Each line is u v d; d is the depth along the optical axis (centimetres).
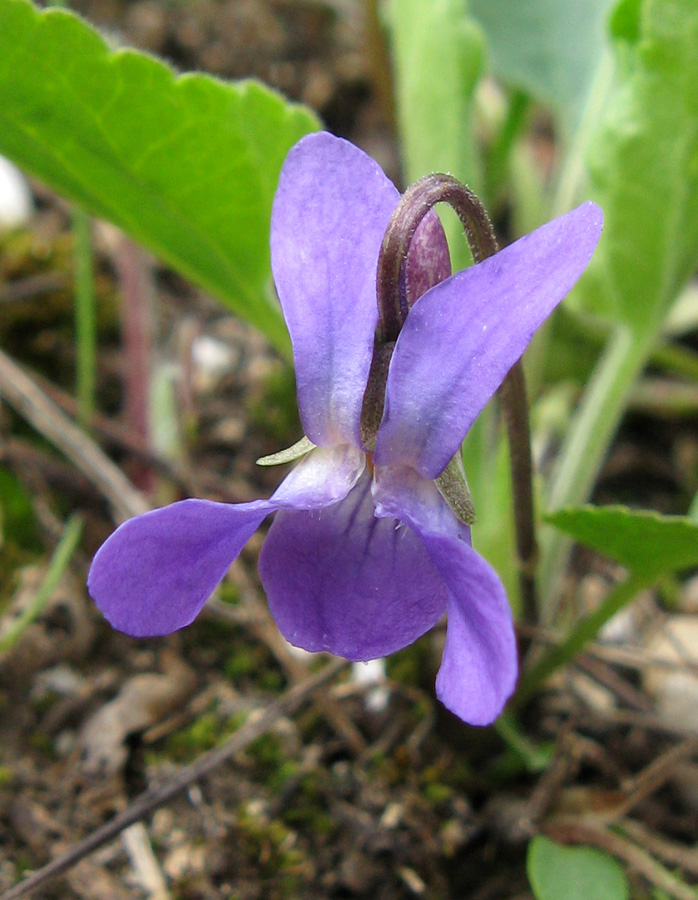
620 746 6
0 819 6
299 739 6
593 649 6
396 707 6
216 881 5
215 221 6
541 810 6
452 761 6
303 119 5
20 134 5
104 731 6
